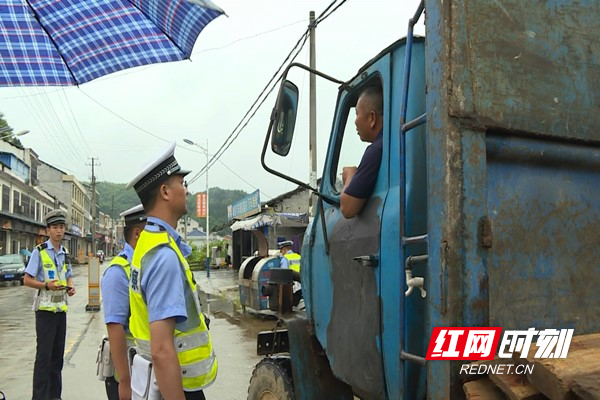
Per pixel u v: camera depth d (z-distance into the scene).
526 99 1.71
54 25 3.14
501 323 1.63
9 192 39.03
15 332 10.25
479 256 1.58
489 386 1.49
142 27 3.22
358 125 2.55
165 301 1.92
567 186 1.82
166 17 3.06
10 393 5.81
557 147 1.78
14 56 3.31
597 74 1.86
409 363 1.90
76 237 69.25
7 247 37.88
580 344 1.56
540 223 1.74
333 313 2.63
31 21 3.13
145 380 1.99
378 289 2.19
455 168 1.58
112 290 2.79
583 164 1.85
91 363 7.38
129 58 3.44
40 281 5.02
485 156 1.63
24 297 17.67
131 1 3.04
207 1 2.77
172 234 2.14
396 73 2.27
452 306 1.54
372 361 2.23
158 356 1.88
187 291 2.06
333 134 2.97
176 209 2.18
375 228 2.24
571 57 1.82
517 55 1.72
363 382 2.31
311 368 2.93
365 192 2.36
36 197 49.22
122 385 2.75
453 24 1.63
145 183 2.14
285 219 21.45
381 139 2.37
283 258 11.66
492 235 1.62
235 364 7.35
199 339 2.08
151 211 2.15
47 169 67.06
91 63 3.44
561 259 1.77
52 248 5.25
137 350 2.09
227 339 9.38
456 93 1.61
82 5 3.01
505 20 1.71
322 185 3.01
